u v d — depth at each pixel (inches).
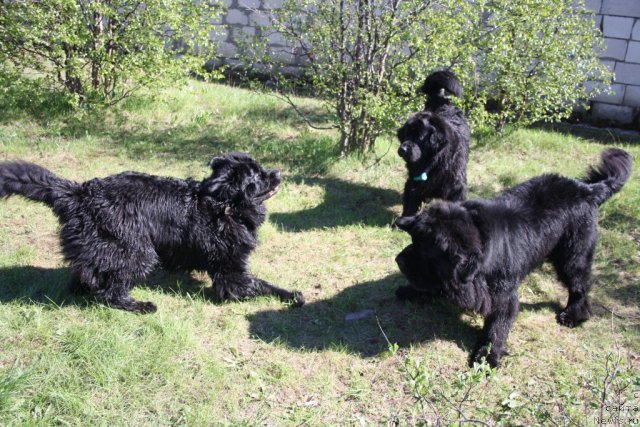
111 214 90.2
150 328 88.4
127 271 92.0
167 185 97.2
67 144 167.3
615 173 103.0
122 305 92.7
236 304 99.4
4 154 155.9
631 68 209.0
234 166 99.7
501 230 87.6
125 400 75.1
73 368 79.0
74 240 89.8
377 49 152.8
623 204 142.4
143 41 177.8
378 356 88.7
